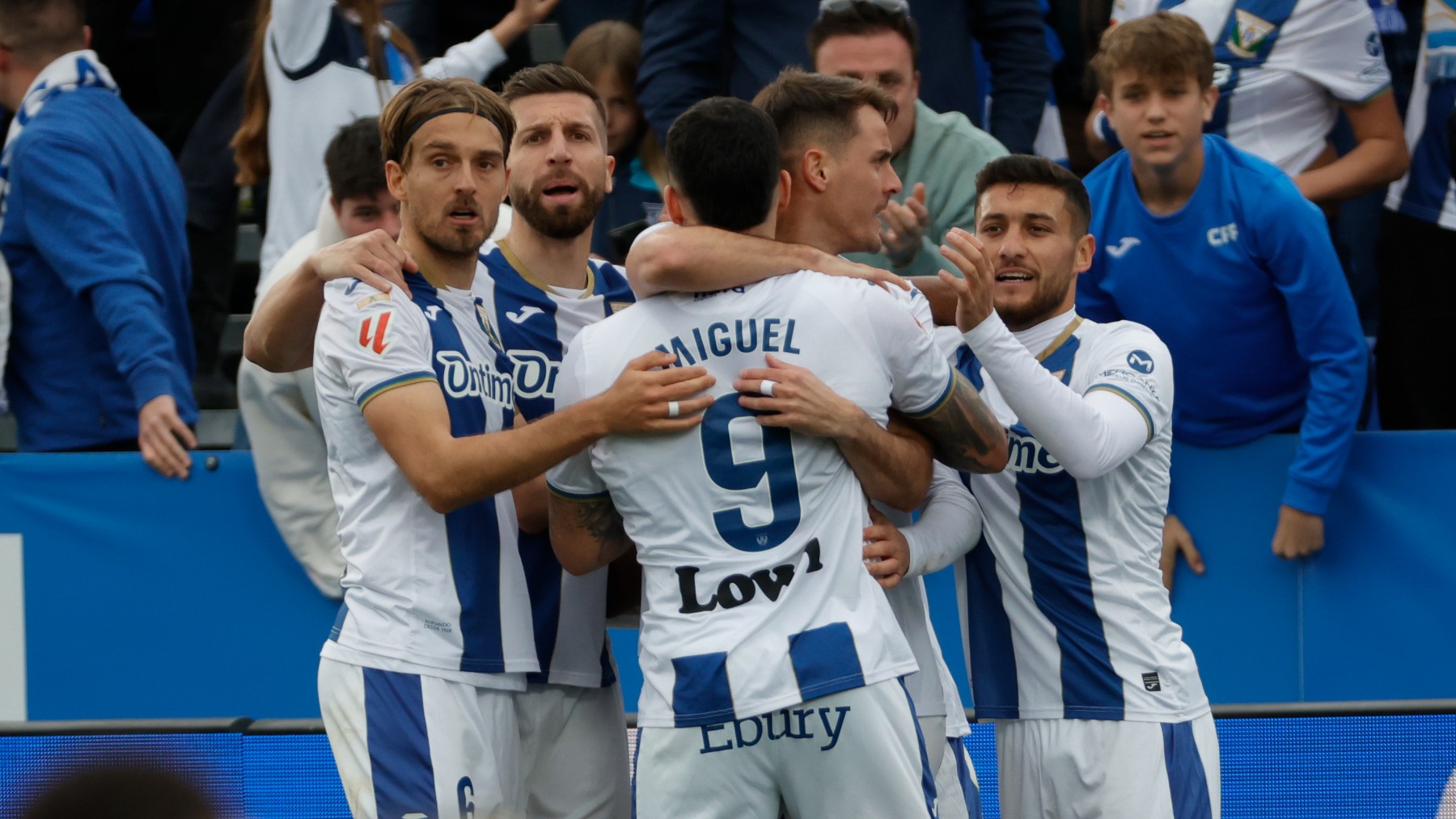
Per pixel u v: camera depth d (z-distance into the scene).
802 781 9.47
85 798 3.96
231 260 19.22
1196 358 14.39
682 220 9.86
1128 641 11.28
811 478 9.52
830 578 9.51
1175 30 13.81
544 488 10.83
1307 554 14.38
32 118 15.20
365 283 10.35
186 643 14.71
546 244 11.52
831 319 9.56
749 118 9.58
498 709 10.83
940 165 14.76
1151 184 14.23
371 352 10.10
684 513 9.48
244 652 14.65
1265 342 14.29
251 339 11.20
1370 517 14.36
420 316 10.41
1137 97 13.91
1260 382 14.43
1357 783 14.30
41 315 15.19
